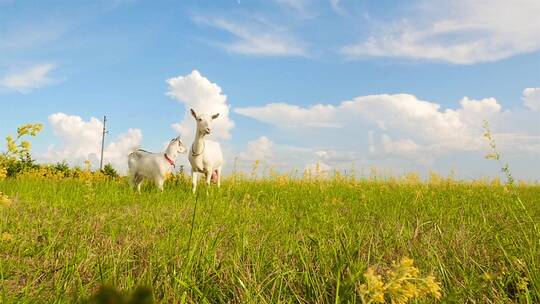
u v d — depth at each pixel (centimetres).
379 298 148
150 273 269
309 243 382
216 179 1234
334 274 275
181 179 1250
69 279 280
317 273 293
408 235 428
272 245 395
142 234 468
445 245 379
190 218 573
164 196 882
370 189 1071
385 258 355
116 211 644
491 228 430
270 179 1297
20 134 304
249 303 242
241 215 590
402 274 152
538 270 275
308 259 318
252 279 281
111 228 454
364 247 377
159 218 571
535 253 304
